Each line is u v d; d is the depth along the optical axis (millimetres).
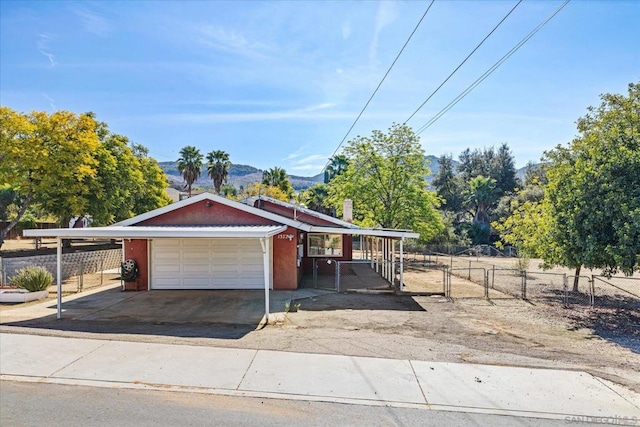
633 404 5672
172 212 15578
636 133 12266
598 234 11945
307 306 12570
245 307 12227
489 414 5336
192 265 15711
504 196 50281
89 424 4875
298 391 5965
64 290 15609
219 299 13547
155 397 5699
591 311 12180
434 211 29344
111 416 5102
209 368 6812
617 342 8961
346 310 11992
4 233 20484
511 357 7691
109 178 22984
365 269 23469
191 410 5312
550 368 7074
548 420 5191
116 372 6594
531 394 5953
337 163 56719
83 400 5570
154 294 14562
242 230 11195
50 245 34406
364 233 15508
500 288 16688
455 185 55000
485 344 8586
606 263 12250
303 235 21094
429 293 14859
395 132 28938
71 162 19766
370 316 11188
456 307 12648
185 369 6758
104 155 22812
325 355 7570
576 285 15852
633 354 8117
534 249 15969
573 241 12406
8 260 16594
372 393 5930
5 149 18109
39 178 19469
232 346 8078
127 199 27031
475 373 6742
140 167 31141
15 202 45062
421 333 9406
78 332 9070
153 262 15719
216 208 15617
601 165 11805
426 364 7148
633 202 10883
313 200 54562
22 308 12039
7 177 18875
